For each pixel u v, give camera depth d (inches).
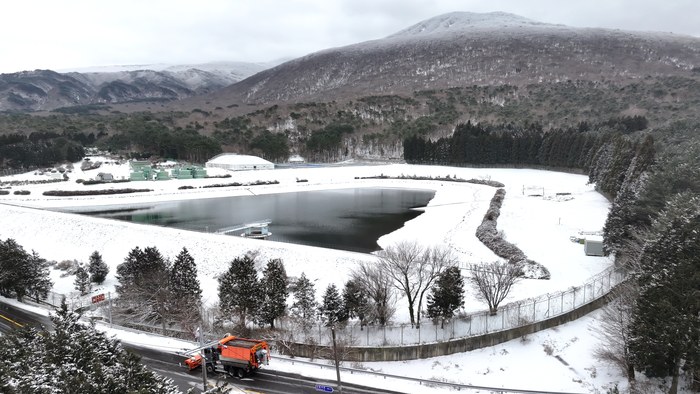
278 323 1664.6
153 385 930.7
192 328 1578.5
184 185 5285.4
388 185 5713.6
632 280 1416.1
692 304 1074.7
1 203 4084.6
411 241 2625.5
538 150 6112.2
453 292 1494.8
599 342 1368.1
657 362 1066.7
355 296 1549.0
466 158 6619.1
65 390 853.8
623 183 3016.7
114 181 5191.9
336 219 3555.6
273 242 2573.8
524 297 1670.8
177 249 2583.7
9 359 1027.3
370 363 1366.9
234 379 1199.6
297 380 1204.5
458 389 1170.0
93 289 2154.3
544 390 1167.0
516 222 3002.0
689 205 1555.1
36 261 2054.6
